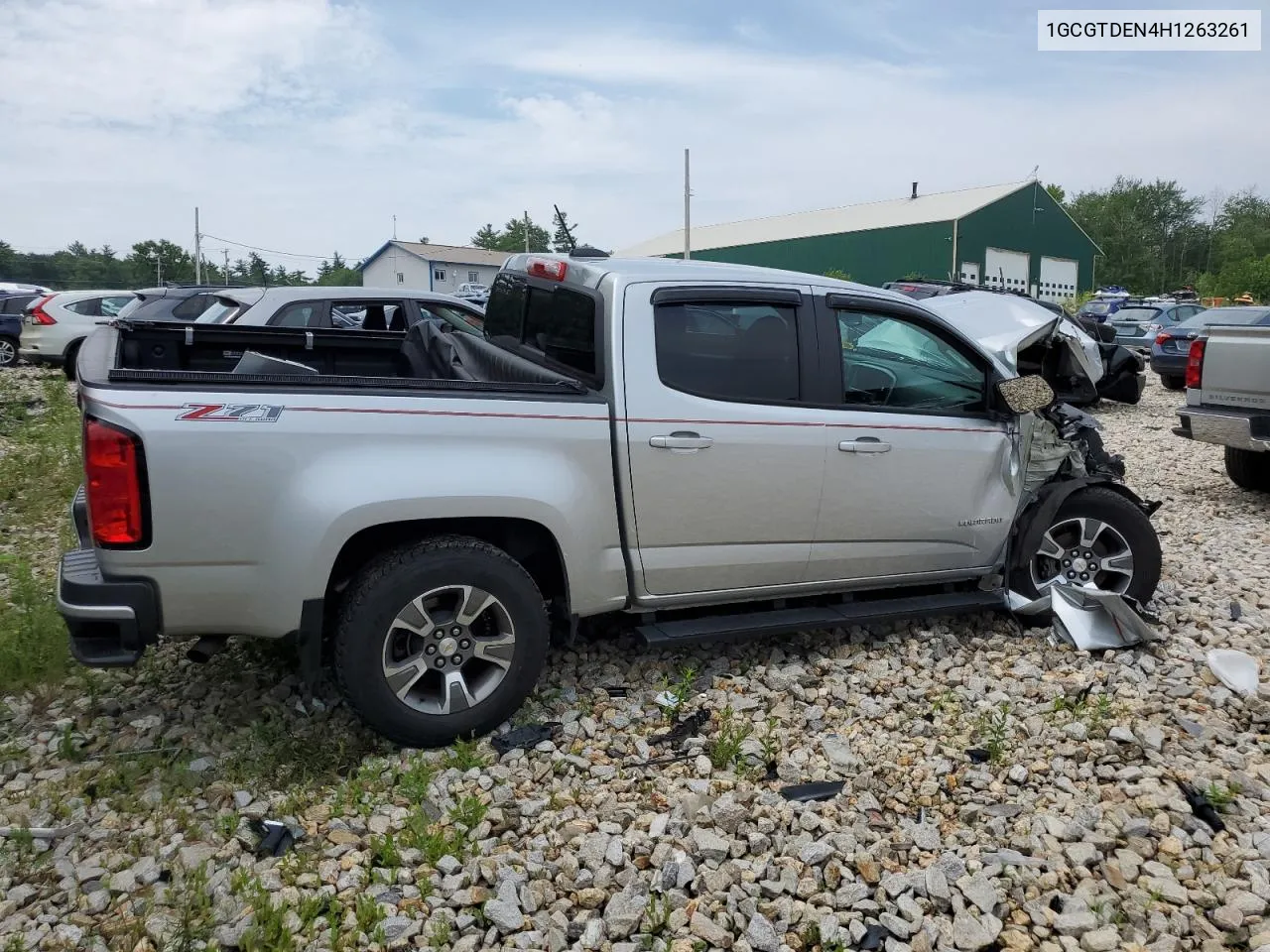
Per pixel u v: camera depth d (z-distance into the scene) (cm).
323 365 540
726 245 5447
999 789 353
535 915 284
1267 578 593
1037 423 487
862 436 435
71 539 611
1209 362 789
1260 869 308
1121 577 509
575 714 400
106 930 272
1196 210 10512
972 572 490
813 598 479
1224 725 404
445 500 356
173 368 494
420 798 333
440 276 6525
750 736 388
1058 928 283
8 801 333
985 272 4634
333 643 360
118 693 412
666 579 416
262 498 334
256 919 273
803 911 288
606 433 388
